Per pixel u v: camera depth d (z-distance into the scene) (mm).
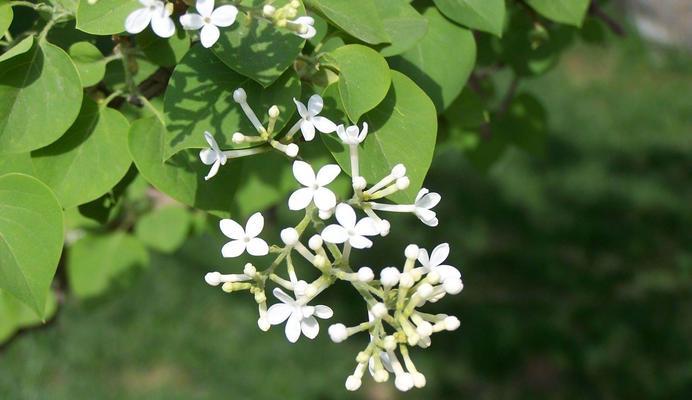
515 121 669
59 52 414
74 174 422
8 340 692
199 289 1331
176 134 401
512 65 579
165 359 1238
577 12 500
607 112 1760
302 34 389
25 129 409
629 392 1191
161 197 685
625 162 1620
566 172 1586
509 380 1215
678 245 1420
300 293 382
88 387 1191
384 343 379
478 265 1386
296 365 1229
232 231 393
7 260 400
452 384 1209
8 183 400
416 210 395
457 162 1584
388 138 415
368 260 1377
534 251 1404
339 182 603
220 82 407
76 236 685
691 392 1183
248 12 390
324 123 396
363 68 412
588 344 1247
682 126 1725
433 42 459
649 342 1249
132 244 681
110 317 1276
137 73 447
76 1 429
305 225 397
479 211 1485
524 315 1292
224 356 1240
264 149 401
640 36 1825
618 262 1389
